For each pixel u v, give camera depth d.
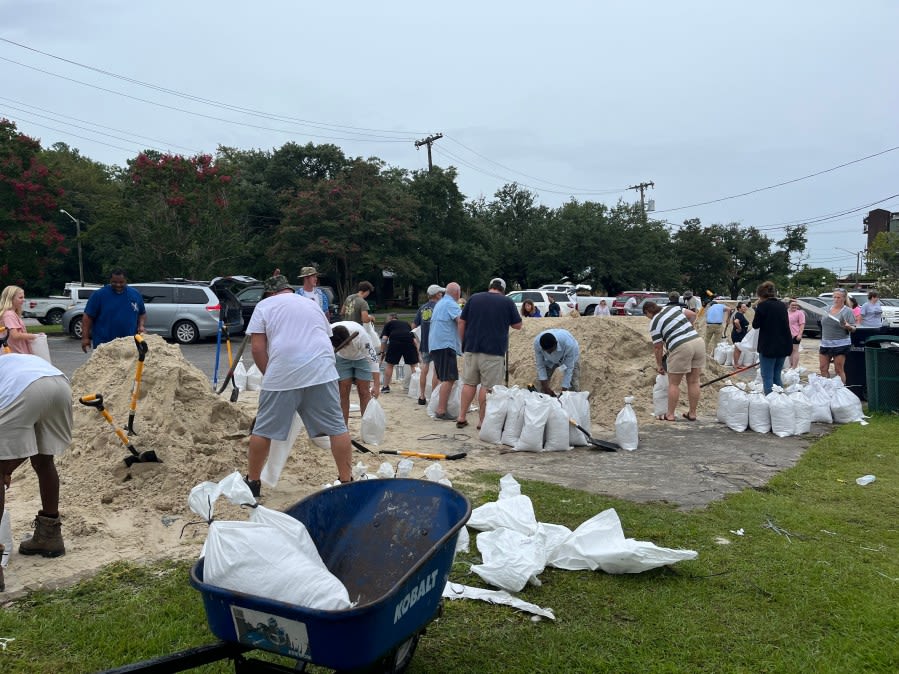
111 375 6.34
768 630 3.41
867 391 9.78
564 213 48.75
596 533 4.20
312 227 35.94
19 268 27.80
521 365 10.80
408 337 11.16
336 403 5.04
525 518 4.50
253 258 40.84
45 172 27.09
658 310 9.52
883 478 6.23
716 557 4.30
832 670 3.05
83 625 3.34
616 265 46.84
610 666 3.09
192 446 5.67
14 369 3.82
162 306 19.61
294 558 2.45
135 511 4.88
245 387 10.74
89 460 5.45
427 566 2.61
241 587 2.40
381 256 36.97
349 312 11.22
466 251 42.03
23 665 3.00
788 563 4.20
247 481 4.98
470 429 8.41
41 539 4.14
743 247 59.84
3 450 3.71
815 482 6.11
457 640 3.30
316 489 5.57
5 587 3.77
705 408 9.96
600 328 11.16
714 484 6.06
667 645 3.27
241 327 20.89
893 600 3.72
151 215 30.33
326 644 2.26
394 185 43.75
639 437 8.12
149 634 3.27
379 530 3.38
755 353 15.16
